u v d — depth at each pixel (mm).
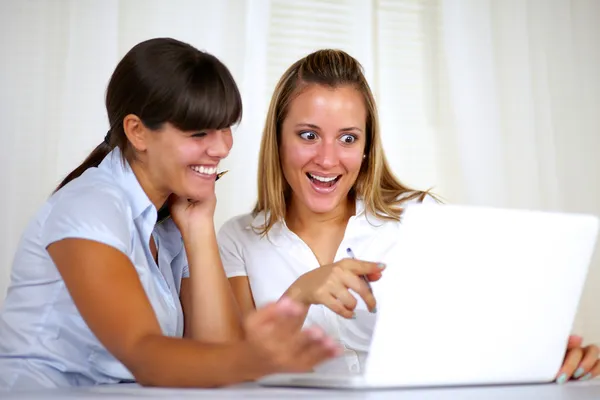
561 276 914
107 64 2443
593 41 3027
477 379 882
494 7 2941
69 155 2381
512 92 2928
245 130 2568
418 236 812
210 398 730
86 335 1190
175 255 1441
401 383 830
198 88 1146
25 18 2391
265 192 1660
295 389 856
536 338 914
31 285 1193
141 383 929
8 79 2355
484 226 845
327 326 1555
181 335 1378
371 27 2795
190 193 1235
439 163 2848
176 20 2555
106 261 1014
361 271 1135
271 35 2688
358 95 1550
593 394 811
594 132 2990
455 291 836
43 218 1186
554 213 904
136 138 1212
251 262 1642
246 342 816
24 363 1183
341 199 1578
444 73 2875
